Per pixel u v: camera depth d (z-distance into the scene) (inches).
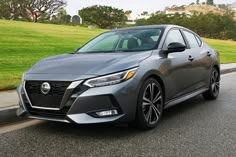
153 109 208.1
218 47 1440.7
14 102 252.2
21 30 1253.1
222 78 482.0
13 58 552.1
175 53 236.8
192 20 3927.2
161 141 183.5
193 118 235.5
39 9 3070.9
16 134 199.2
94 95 177.0
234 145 177.0
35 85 188.4
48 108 183.8
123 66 187.8
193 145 177.2
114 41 242.8
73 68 190.1
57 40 1018.1
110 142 182.4
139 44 230.2
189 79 251.9
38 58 572.7
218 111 258.1
